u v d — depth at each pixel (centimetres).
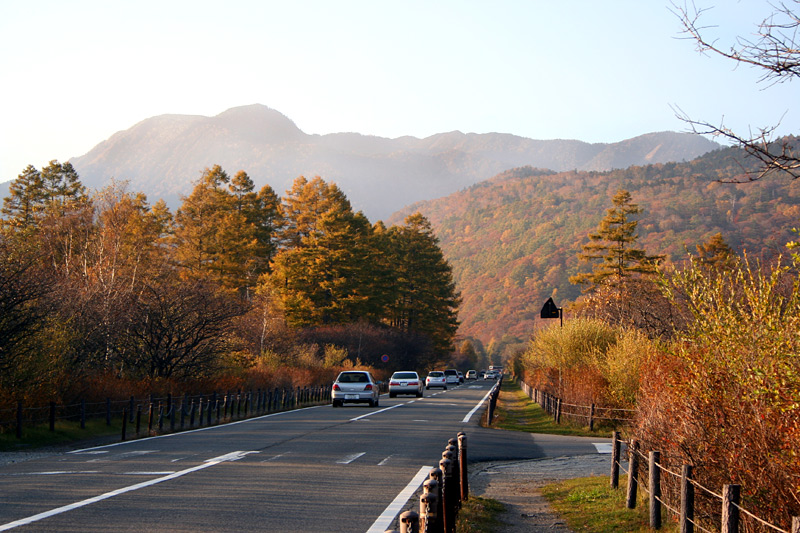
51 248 4069
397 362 9150
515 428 2848
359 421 2864
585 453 2047
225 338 3606
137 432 2259
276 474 1416
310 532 910
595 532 1055
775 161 643
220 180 8888
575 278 6525
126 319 3153
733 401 907
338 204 9800
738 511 729
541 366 4700
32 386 2167
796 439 750
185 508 1046
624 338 2805
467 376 14038
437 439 2202
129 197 4181
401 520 565
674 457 1038
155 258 4606
